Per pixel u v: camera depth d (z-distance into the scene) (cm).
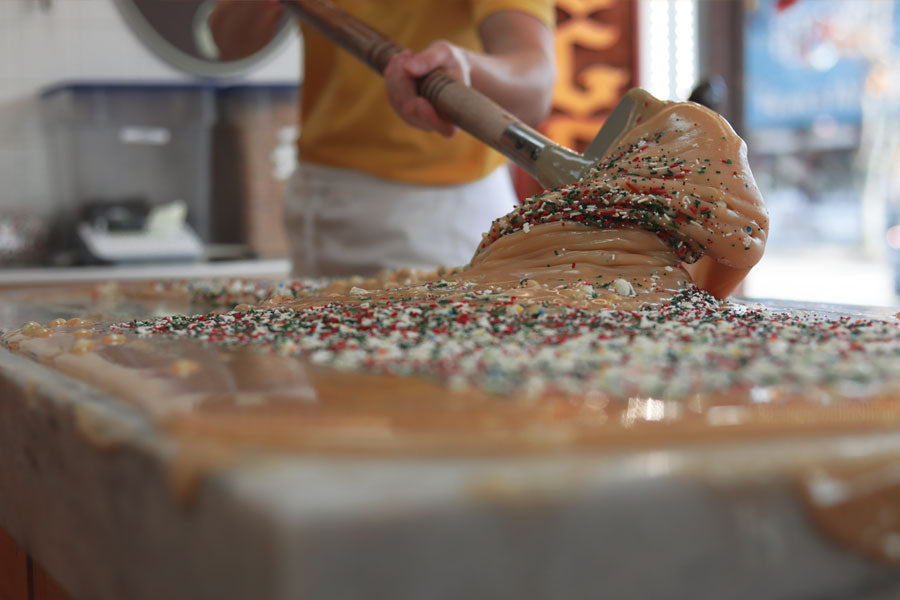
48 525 92
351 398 76
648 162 133
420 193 196
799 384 79
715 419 68
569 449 63
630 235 130
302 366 92
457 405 73
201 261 329
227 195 346
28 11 337
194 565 62
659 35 340
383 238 196
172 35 350
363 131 196
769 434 67
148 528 69
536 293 121
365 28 168
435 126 160
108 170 332
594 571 59
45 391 91
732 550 63
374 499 55
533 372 84
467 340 101
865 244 449
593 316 113
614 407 72
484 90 170
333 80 201
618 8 319
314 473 59
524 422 67
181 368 91
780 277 465
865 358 89
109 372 91
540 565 58
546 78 178
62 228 333
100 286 180
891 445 67
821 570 66
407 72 158
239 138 345
